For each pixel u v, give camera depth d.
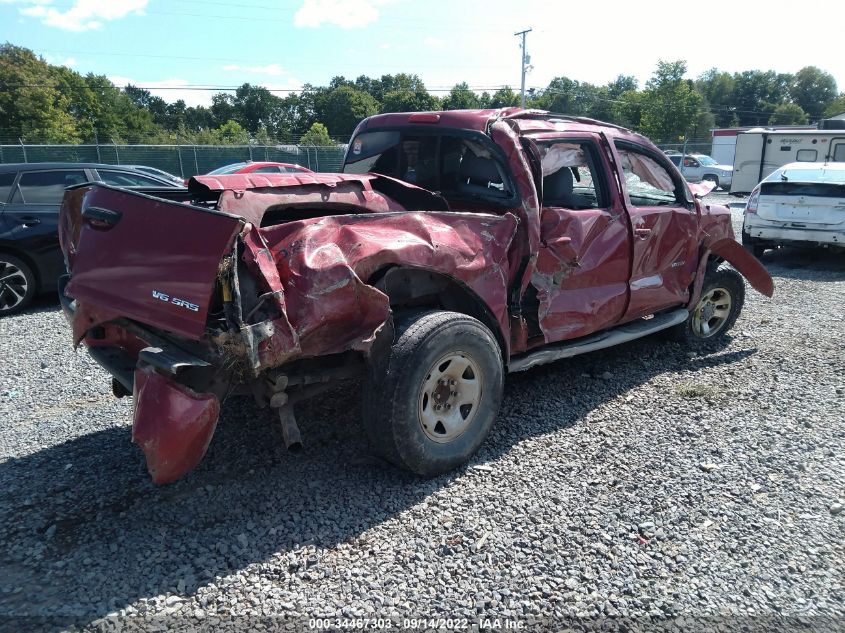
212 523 3.39
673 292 5.76
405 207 4.49
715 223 6.12
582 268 4.76
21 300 8.10
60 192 8.46
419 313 3.75
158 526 3.36
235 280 3.02
